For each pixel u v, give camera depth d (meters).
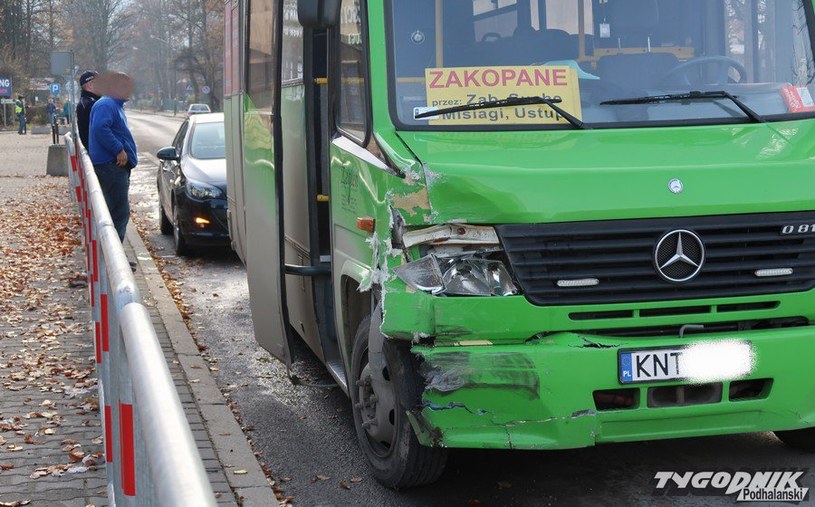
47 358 8.05
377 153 5.16
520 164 4.85
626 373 4.68
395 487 5.43
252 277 7.69
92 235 7.22
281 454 6.21
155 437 1.79
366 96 5.40
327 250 6.64
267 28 7.36
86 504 5.05
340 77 6.00
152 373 2.12
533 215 4.69
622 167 4.84
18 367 7.78
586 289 4.73
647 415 4.75
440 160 4.86
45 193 23.67
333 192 5.95
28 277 12.01
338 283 5.84
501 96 5.38
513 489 5.46
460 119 5.30
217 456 5.99
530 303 4.70
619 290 4.75
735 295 4.86
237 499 5.33
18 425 6.32
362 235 5.31
